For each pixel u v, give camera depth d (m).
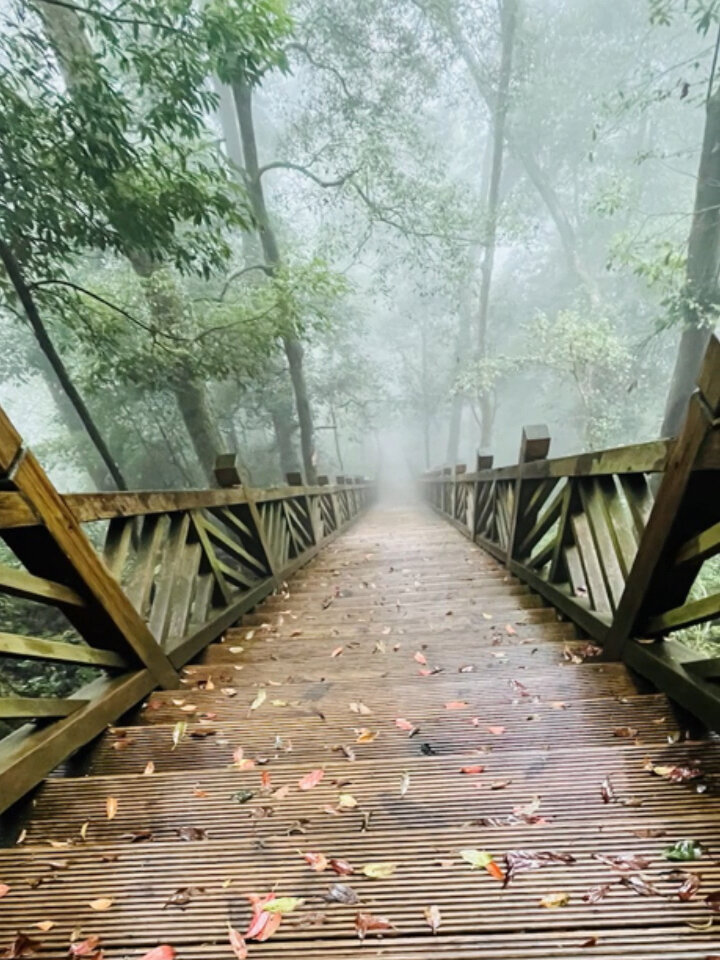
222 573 2.85
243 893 0.84
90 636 1.70
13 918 0.83
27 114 2.82
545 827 0.95
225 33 3.04
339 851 0.93
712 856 0.86
